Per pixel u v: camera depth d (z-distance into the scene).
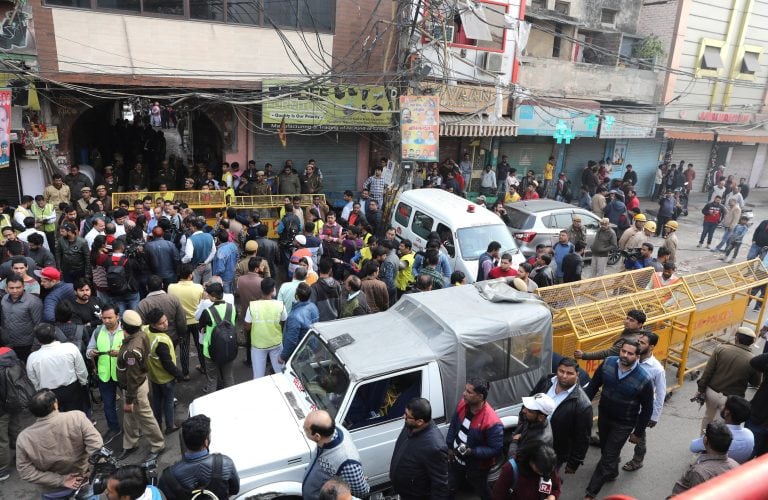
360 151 15.77
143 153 15.45
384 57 13.87
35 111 10.90
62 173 11.66
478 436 4.54
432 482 4.09
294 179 13.94
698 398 6.34
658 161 22.83
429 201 10.85
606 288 7.68
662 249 9.16
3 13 9.77
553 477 3.75
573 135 18.14
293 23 12.78
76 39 10.63
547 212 12.37
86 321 6.40
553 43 18.66
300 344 5.79
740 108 23.47
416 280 8.10
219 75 11.51
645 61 18.28
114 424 6.16
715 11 21.22
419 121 12.25
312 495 3.98
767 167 27.00
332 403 4.88
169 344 5.91
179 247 9.47
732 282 8.30
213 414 5.11
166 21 11.39
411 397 5.05
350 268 9.20
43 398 4.26
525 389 5.61
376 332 5.47
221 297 6.32
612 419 5.35
